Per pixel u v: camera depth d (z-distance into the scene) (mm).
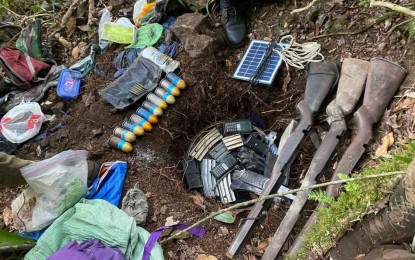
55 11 2898
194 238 1933
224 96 2332
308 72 2094
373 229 1505
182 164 2303
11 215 2117
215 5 2518
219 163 2238
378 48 2049
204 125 2389
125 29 2518
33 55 2553
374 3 1972
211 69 2344
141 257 1825
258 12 2422
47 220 1944
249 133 2299
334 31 2180
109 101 2332
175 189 2127
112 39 2508
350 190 1562
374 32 2096
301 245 1699
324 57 2145
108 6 2736
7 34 2713
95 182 2105
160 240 1922
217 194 2203
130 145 2221
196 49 2344
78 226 1892
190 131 2369
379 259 1373
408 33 2012
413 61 1944
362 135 1815
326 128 2010
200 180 2250
